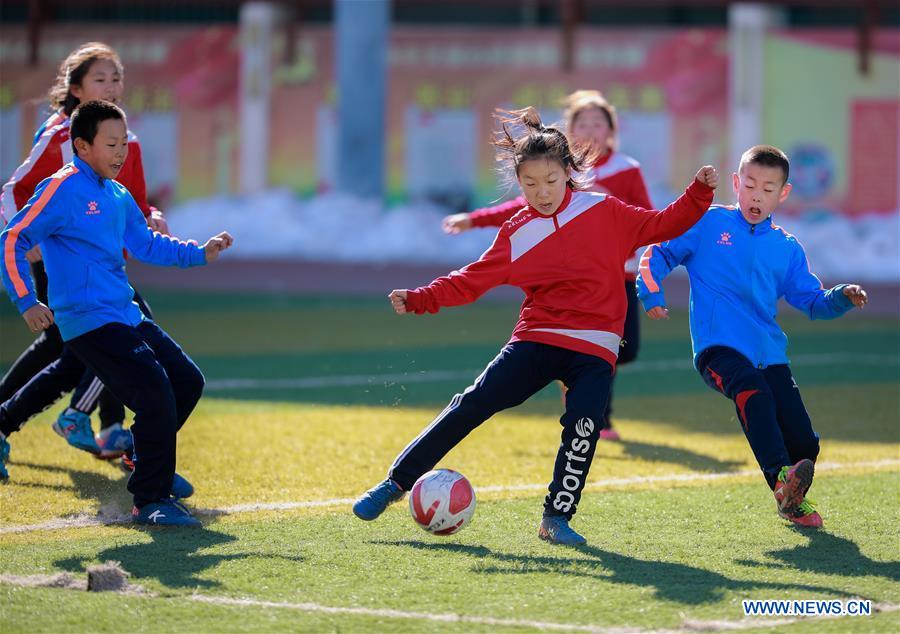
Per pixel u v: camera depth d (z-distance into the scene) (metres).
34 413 19.69
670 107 75.38
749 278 17.84
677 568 15.05
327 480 19.89
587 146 17.12
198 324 42.59
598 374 16.25
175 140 80.56
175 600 13.68
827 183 73.62
